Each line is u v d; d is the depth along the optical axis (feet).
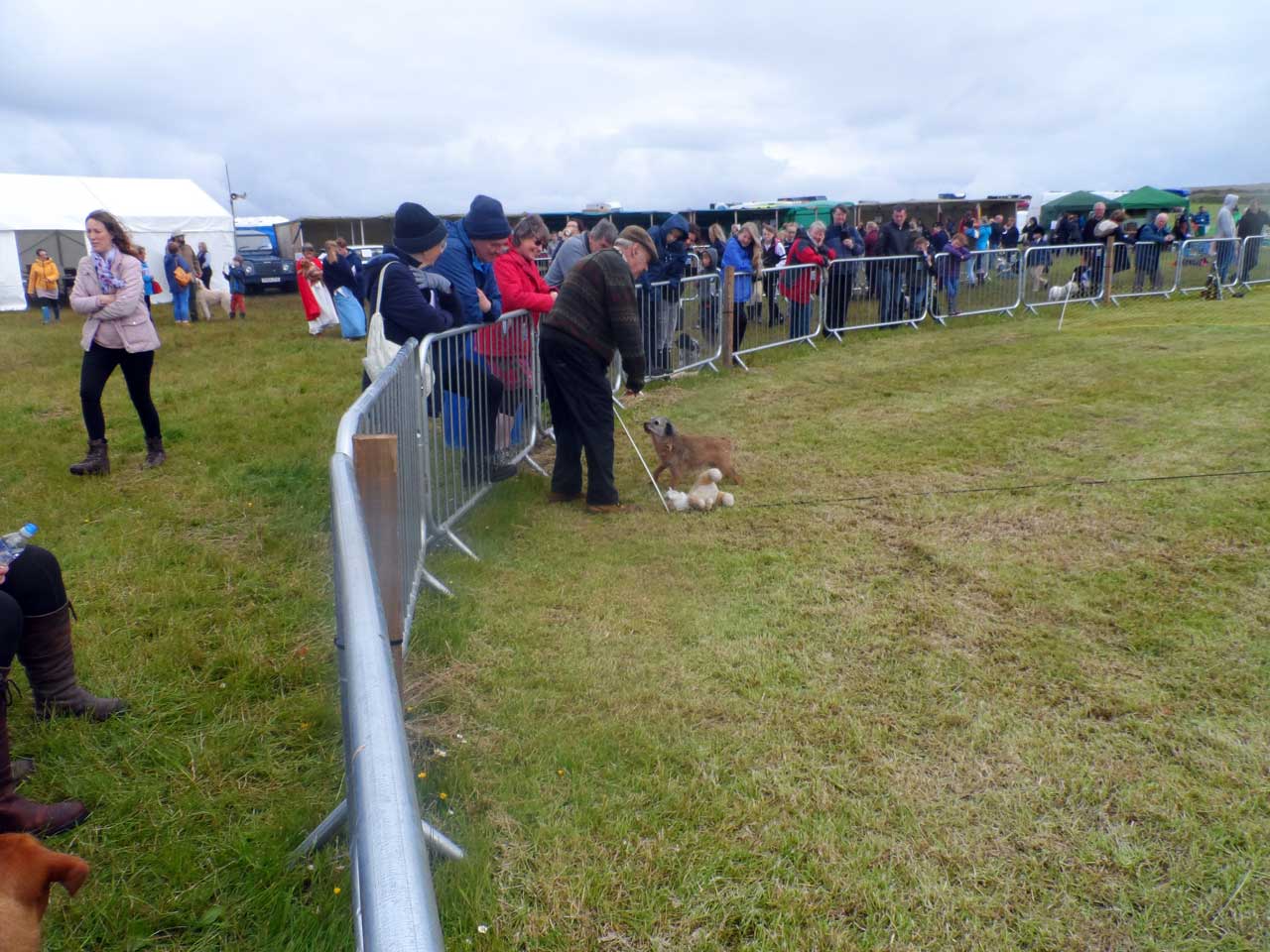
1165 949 6.30
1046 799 7.88
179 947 6.36
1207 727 8.86
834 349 34.27
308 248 48.11
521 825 7.66
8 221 64.54
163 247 68.49
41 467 19.40
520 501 16.67
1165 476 16.70
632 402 25.89
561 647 10.86
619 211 83.82
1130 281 47.65
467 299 16.51
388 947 2.30
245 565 13.57
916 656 10.44
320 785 8.16
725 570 13.20
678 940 6.46
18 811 7.36
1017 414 22.31
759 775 8.25
